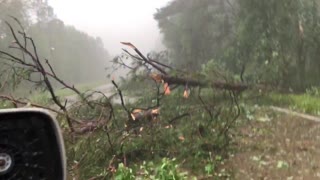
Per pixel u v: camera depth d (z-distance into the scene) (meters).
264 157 8.94
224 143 9.52
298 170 8.02
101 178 7.31
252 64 17.91
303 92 17.42
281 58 17.30
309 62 17.58
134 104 12.84
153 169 7.70
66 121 8.84
